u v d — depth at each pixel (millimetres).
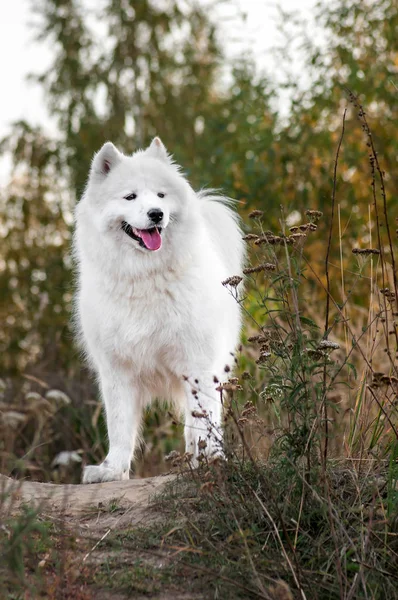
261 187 10031
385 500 3934
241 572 3527
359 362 6504
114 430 5586
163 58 16016
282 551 3621
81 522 4242
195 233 5508
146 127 16156
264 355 3980
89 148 15547
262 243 4250
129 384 5625
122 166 5566
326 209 9305
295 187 9812
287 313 3996
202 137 15133
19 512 4238
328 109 9875
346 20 9609
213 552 3646
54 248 15500
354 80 9258
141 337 5348
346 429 4859
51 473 7656
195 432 5289
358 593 3420
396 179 9023
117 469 5473
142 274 5289
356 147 9211
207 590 3494
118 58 15906
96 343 5559
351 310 8156
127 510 4348
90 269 5562
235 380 4199
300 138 9891
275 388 4039
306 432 3861
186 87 16219
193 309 5320
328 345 3785
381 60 9438
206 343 5375
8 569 3379
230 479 4188
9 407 8539
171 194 5512
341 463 4445
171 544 3820
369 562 3537
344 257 8742
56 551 3734
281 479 4023
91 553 3787
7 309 14812
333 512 3826
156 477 4941
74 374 10102
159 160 5789
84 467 5516
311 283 8781
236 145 11062
